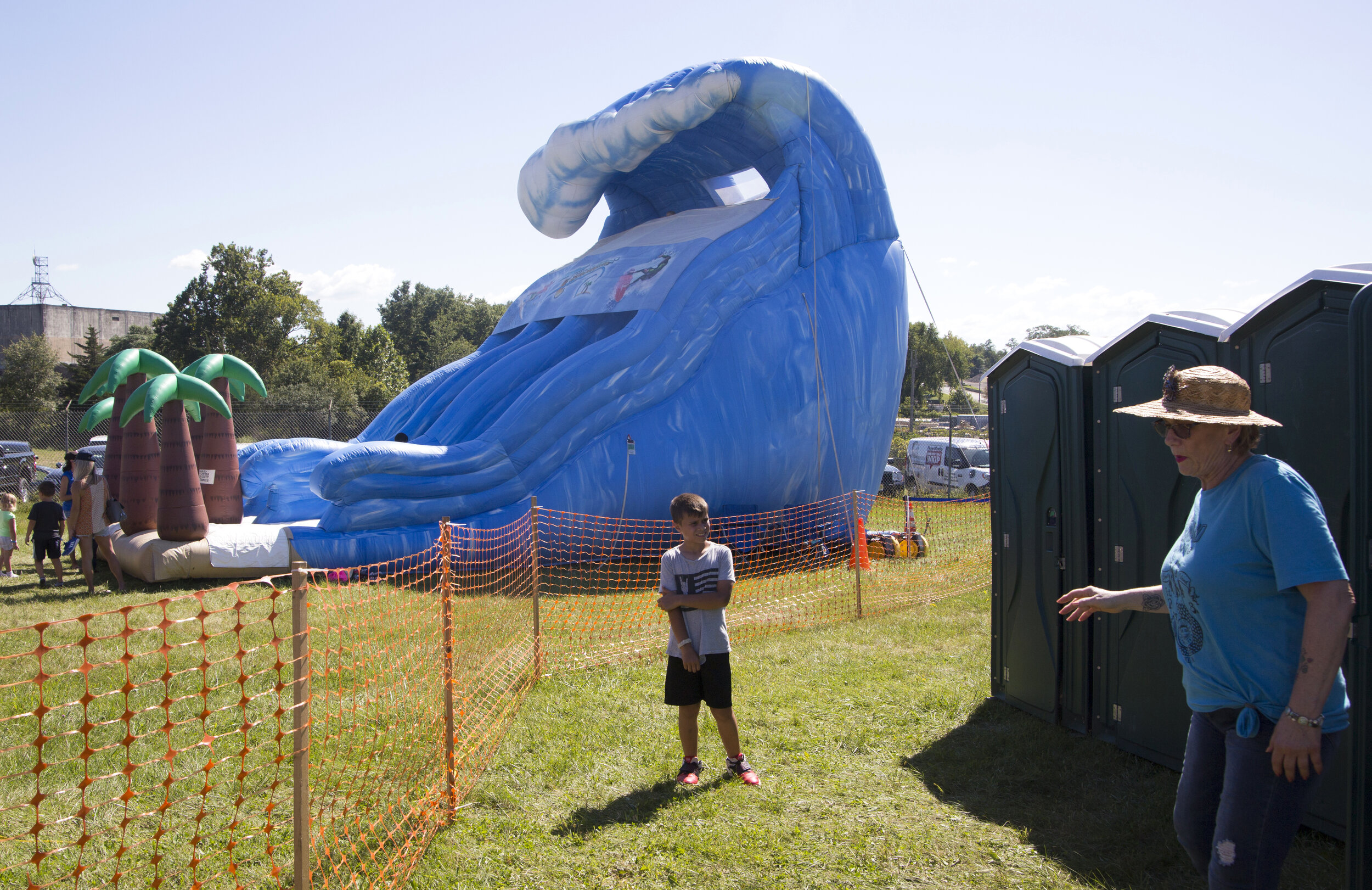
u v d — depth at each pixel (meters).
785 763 5.03
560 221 16.47
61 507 12.01
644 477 13.04
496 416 13.93
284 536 11.12
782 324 14.20
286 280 71.12
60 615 8.91
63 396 59.47
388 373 75.06
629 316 14.62
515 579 11.33
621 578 11.88
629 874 3.77
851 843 4.03
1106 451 5.18
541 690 6.47
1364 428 2.76
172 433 10.85
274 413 31.19
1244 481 2.69
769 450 13.94
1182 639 2.85
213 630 7.85
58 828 4.12
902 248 16.34
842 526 14.82
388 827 4.07
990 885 3.67
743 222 14.68
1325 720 2.56
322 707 5.76
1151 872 3.75
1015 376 5.97
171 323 66.94
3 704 5.90
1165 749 4.79
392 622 7.69
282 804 4.35
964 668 7.00
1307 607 2.55
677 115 13.75
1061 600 3.37
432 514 11.86
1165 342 4.75
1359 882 2.78
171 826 4.12
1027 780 4.75
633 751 5.22
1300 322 4.02
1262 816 2.56
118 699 6.04
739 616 9.05
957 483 26.56
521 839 4.08
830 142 15.51
